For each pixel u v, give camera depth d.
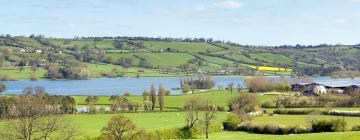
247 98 149.75
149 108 157.25
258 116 131.38
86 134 90.31
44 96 137.25
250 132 110.88
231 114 122.81
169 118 130.62
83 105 159.25
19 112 94.62
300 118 122.56
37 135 77.44
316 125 99.06
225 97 184.00
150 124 116.00
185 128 108.94
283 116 130.00
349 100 148.38
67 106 137.75
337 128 96.25
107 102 164.88
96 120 120.19
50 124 74.75
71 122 90.75
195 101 138.00
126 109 150.62
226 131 115.50
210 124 115.75
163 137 101.56
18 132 71.06
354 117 119.19
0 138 71.62
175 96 188.75
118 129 84.38
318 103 152.75
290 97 167.62
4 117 98.31
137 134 87.81
